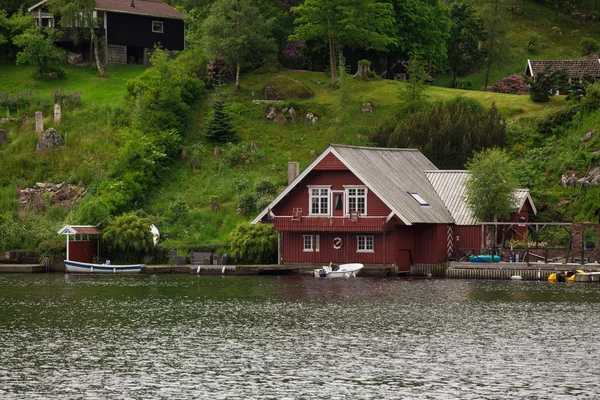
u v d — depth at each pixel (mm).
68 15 129875
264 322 54719
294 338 49625
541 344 47781
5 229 93438
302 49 139625
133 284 75625
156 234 91312
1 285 74812
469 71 157000
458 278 80000
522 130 106625
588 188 91562
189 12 148500
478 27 146500
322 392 38281
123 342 48562
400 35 137375
